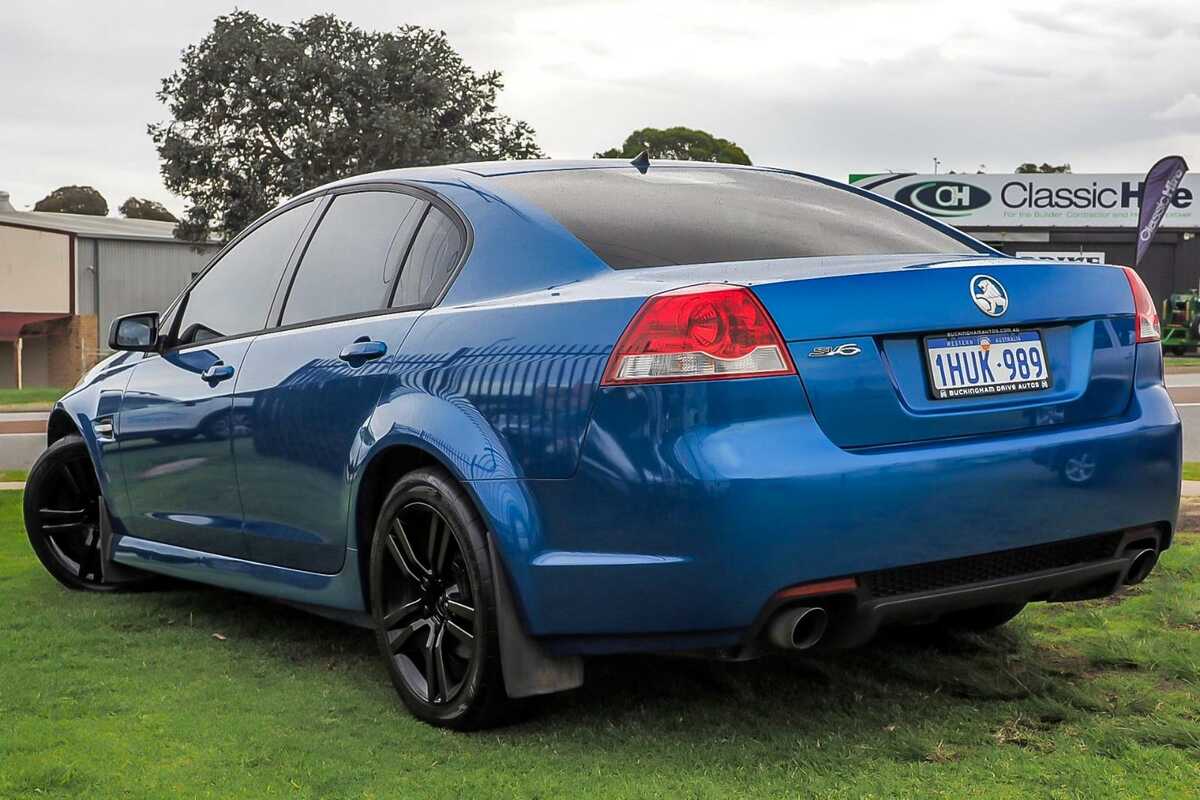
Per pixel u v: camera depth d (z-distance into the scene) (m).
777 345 2.68
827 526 2.64
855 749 2.91
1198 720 3.08
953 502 2.77
